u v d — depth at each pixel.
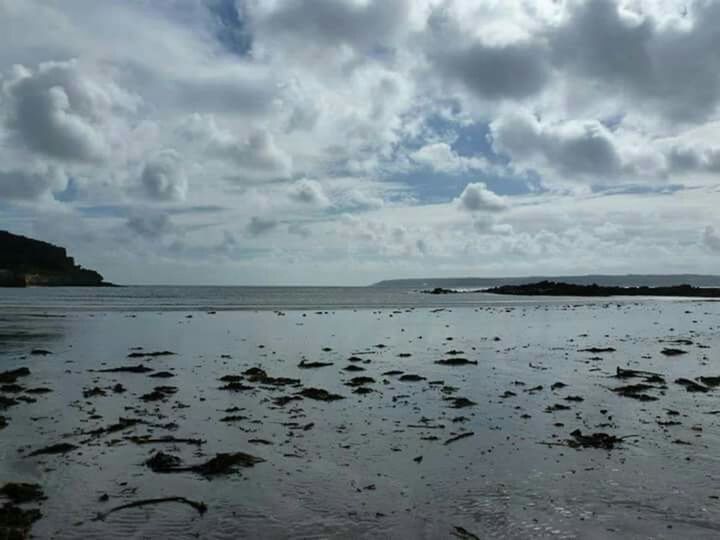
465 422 16.02
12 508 9.75
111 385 20.75
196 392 19.70
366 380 21.81
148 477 11.56
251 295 146.88
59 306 76.75
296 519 9.83
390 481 11.57
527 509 10.30
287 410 17.25
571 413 17.09
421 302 105.00
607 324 50.56
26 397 18.33
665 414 16.98
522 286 178.12
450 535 9.32
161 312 64.25
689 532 9.46
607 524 9.73
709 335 40.44
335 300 113.88
